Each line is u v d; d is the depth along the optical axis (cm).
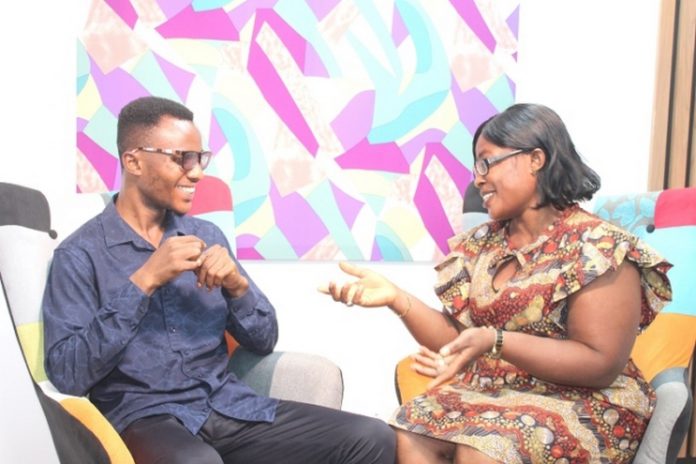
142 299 126
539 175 134
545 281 129
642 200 169
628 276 125
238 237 212
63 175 202
